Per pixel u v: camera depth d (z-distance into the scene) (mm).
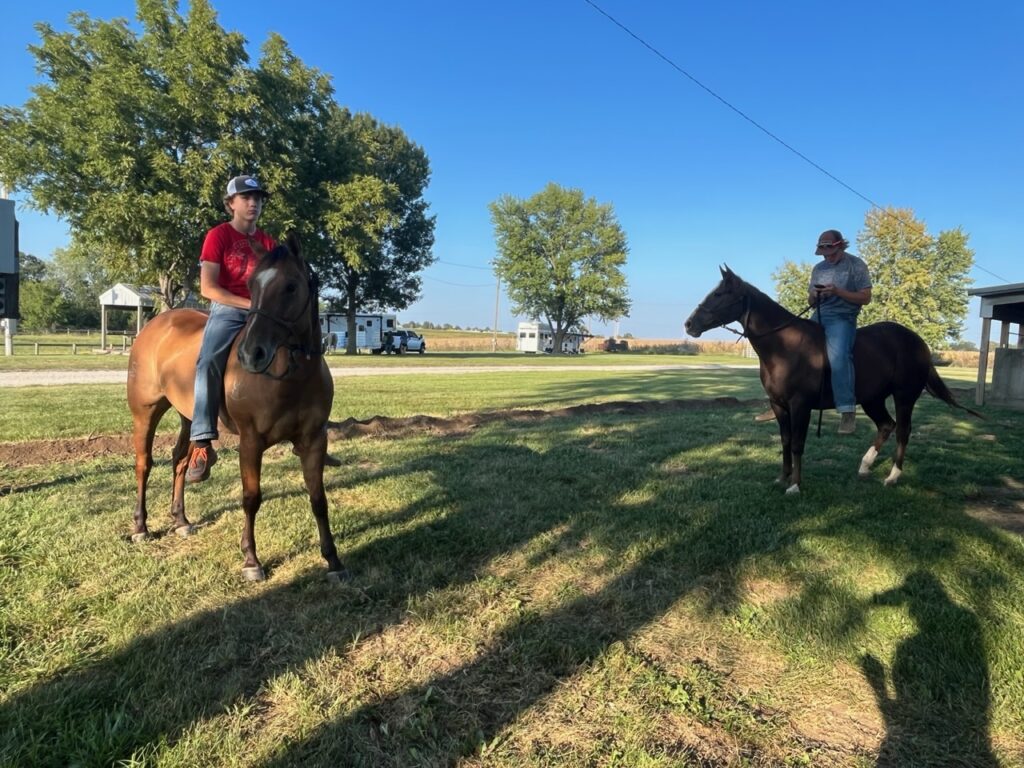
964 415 11031
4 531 4320
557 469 6305
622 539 4305
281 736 2334
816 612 3248
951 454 7195
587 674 2764
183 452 4430
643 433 8602
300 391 3480
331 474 6113
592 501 5211
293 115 27453
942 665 2787
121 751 2230
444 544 4234
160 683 2623
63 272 71250
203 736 2297
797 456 5488
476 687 2670
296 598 3447
